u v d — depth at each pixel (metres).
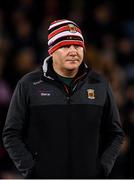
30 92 12.84
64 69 12.77
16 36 28.00
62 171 12.63
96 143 12.88
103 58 25.86
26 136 13.13
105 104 13.20
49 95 12.77
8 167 20.72
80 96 12.84
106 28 30.30
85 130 12.71
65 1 31.03
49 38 13.02
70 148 12.64
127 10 32.09
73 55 12.57
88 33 29.78
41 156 12.68
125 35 30.55
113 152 13.14
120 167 21.19
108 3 31.88
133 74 27.97
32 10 30.16
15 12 29.69
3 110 21.75
